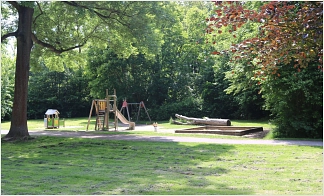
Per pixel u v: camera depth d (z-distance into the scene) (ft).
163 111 124.26
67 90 159.33
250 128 70.59
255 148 41.65
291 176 27.14
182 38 135.33
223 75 114.42
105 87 127.24
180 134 60.59
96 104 77.66
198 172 29.32
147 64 128.88
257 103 101.40
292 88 51.31
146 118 126.31
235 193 21.98
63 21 71.61
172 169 30.81
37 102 155.22
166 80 130.31
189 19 136.36
